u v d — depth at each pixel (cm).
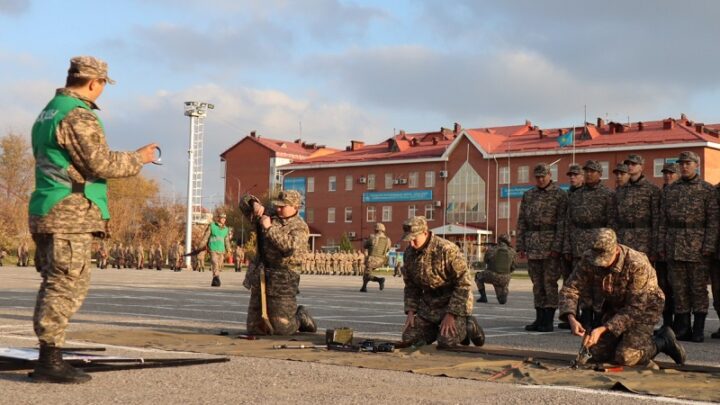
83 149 646
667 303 1279
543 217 1301
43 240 661
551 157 8012
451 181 8775
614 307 831
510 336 1162
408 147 9550
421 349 907
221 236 2586
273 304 1045
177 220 9225
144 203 9706
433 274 920
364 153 9806
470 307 920
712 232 1191
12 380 645
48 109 664
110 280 3114
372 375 718
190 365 749
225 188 11031
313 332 1100
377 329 1212
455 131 9862
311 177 9806
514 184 8306
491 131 9569
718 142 7394
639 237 1254
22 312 1374
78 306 660
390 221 9219
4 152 8294
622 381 697
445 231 8412
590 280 820
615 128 8000
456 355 866
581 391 653
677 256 1203
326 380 684
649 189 1247
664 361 891
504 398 615
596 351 824
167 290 2323
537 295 1291
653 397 634
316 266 5369
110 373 688
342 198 9569
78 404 560
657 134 7581
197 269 5491
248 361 787
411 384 672
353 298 2145
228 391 620
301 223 1053
